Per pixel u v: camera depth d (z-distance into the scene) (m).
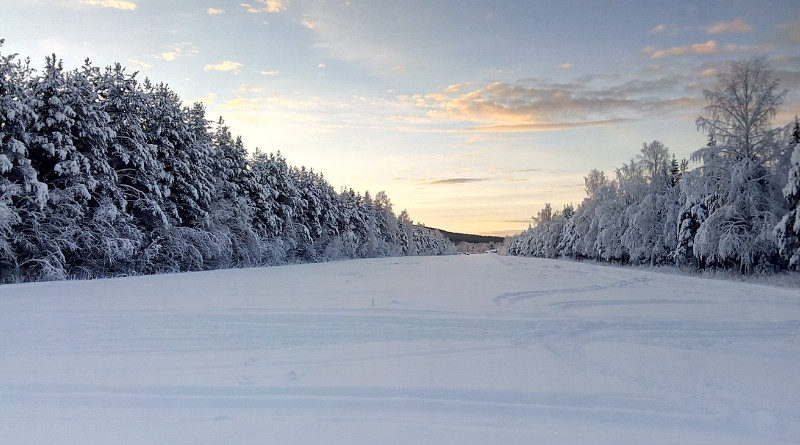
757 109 25.83
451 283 17.45
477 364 5.54
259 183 42.59
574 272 27.03
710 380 4.96
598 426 3.67
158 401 4.16
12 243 21.03
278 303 10.73
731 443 3.38
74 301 10.66
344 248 64.44
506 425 3.67
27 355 5.77
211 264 33.97
